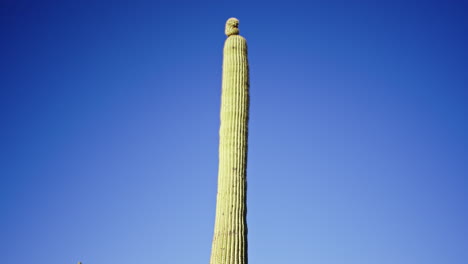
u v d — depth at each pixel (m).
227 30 12.56
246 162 11.28
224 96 11.72
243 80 11.84
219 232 10.55
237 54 12.02
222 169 11.11
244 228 10.66
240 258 10.35
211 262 10.41
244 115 11.57
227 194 10.83
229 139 11.29
